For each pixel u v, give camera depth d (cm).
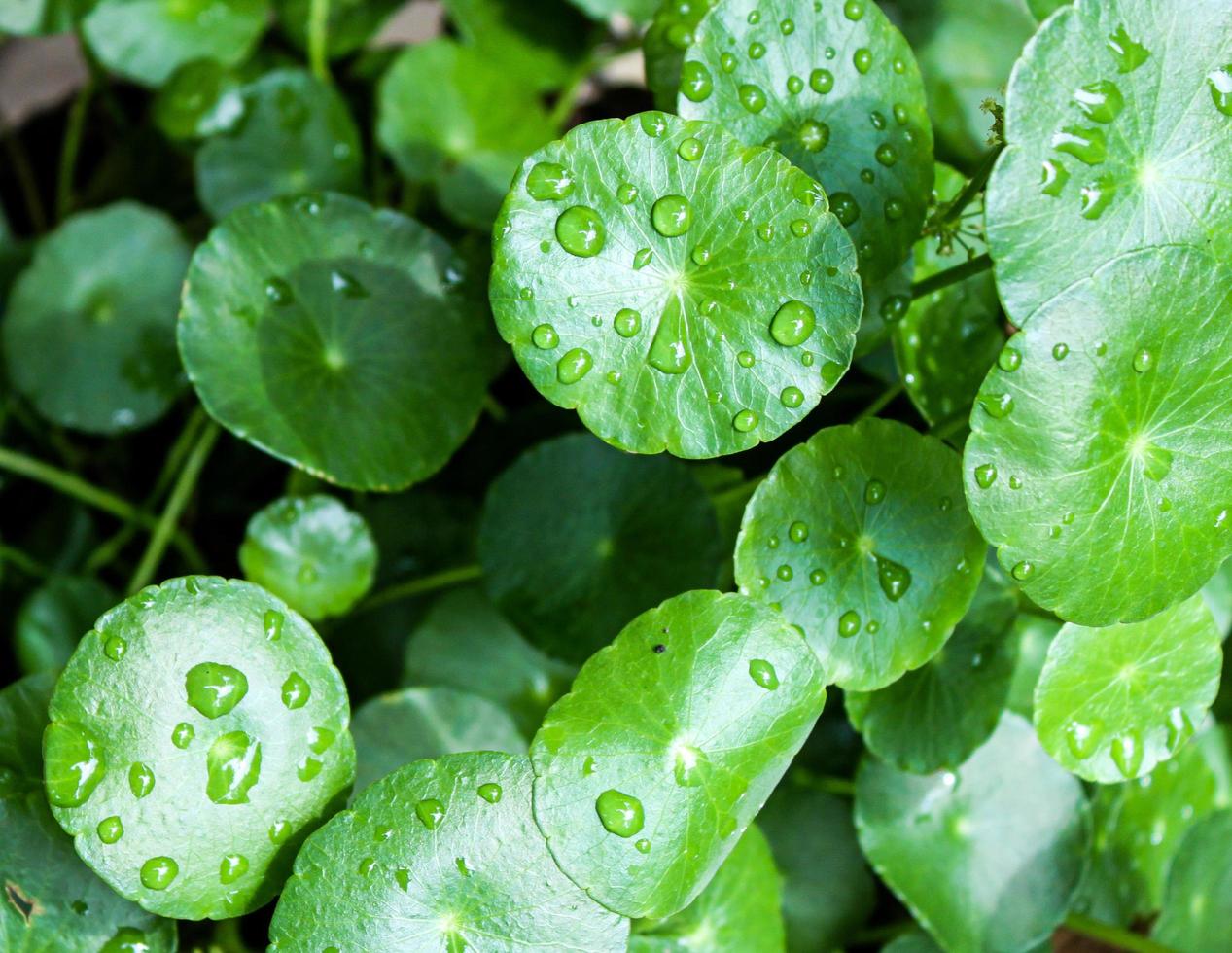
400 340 40
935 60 44
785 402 36
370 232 40
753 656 36
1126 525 36
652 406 36
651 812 36
